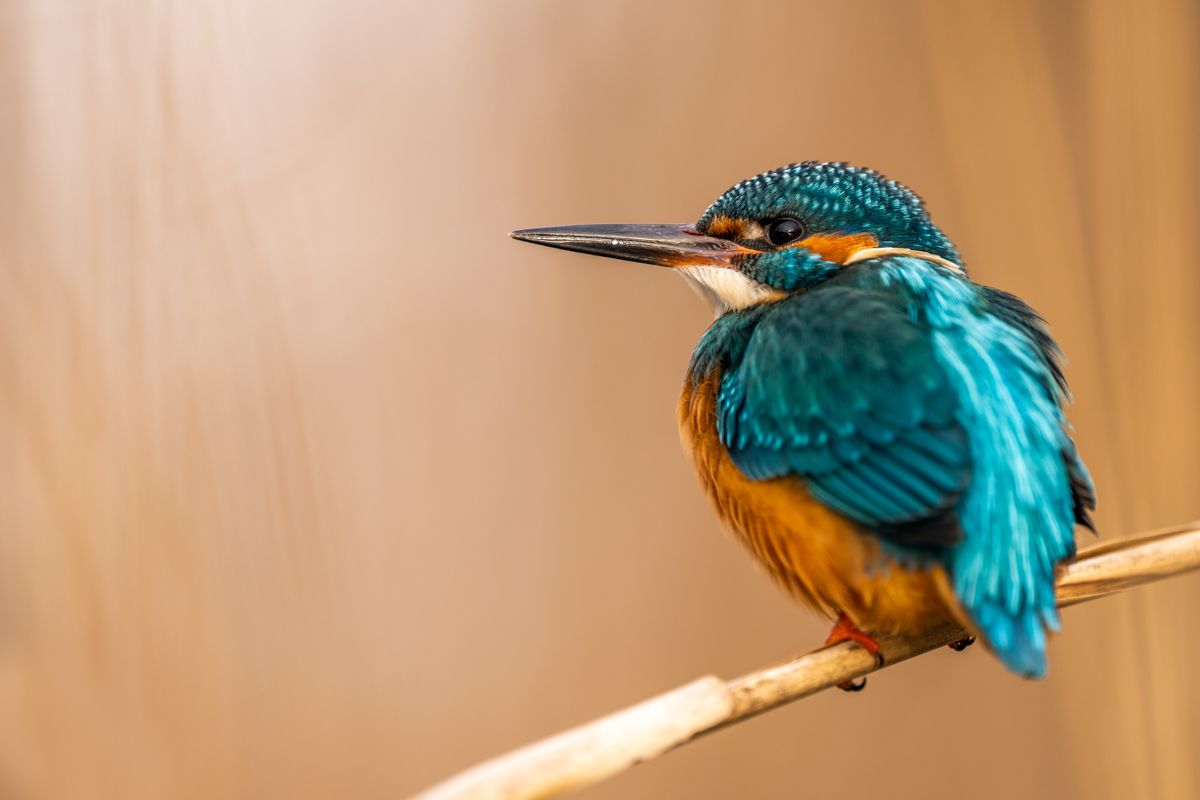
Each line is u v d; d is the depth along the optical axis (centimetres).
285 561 373
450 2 381
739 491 369
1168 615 371
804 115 379
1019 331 368
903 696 379
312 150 378
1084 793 371
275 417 373
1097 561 366
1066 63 376
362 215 380
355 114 380
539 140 380
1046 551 365
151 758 372
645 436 380
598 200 380
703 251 372
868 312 368
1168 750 371
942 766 378
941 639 367
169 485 372
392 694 379
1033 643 364
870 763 379
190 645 372
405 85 380
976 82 373
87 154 373
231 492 373
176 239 373
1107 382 372
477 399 380
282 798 373
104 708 372
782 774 379
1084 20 373
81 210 373
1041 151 373
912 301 368
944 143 378
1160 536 366
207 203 373
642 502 380
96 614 372
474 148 380
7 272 373
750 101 380
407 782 378
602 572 380
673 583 379
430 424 380
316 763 373
